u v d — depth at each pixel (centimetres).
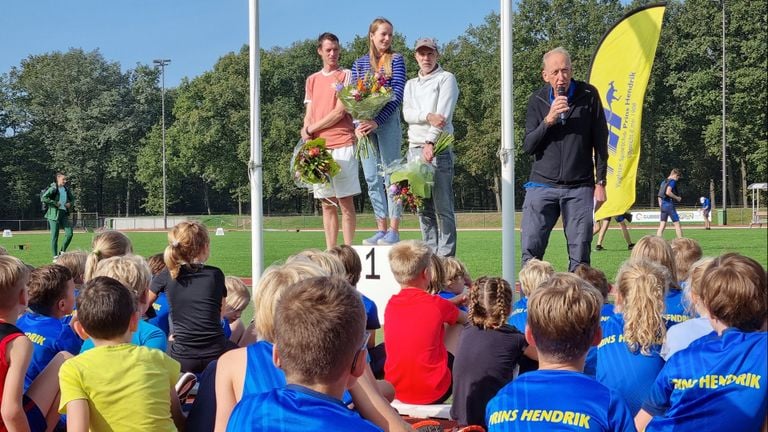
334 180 755
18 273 370
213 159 6419
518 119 5725
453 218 738
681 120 5675
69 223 1955
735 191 6531
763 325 314
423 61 726
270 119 6325
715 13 5325
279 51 6750
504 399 283
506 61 671
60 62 7944
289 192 6688
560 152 621
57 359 379
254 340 515
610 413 269
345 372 218
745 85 5012
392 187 704
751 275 306
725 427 296
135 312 354
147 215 8144
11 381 343
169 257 481
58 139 7544
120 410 326
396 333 455
